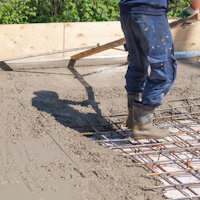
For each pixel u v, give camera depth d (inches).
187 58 471.5
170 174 227.1
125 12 239.8
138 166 229.3
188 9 258.1
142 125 262.5
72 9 450.6
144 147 266.2
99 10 462.6
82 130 290.2
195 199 199.3
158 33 238.1
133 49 250.5
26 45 406.9
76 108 317.4
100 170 216.5
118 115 313.4
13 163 218.8
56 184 199.2
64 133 264.5
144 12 233.1
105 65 439.2
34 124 273.3
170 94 360.5
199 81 394.9
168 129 292.2
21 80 376.8
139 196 195.8
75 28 419.5
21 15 443.2
